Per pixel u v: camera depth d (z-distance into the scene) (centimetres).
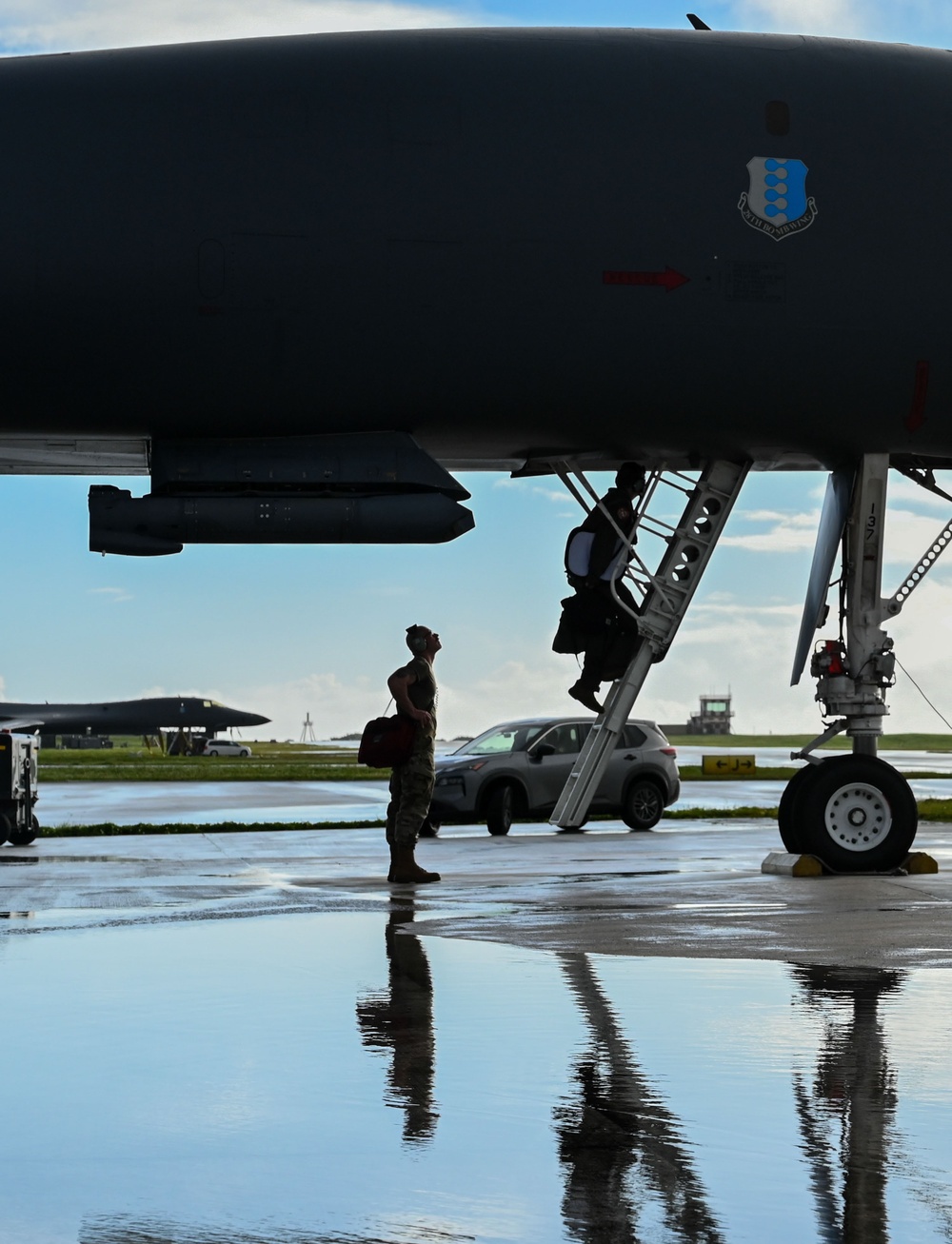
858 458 1241
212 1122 371
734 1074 421
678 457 1280
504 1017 510
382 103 1105
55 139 1066
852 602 1240
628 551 1307
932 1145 344
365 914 835
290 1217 294
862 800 1149
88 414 1126
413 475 1152
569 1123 367
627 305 1120
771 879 1101
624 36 1186
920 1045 459
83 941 713
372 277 1084
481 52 1145
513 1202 302
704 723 19525
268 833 1822
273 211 1075
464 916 823
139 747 17700
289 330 1085
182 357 1086
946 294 1169
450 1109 382
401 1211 297
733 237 1136
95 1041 473
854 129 1169
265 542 1150
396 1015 515
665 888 1008
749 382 1160
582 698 1359
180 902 906
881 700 1209
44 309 1058
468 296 1098
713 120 1146
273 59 1114
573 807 1362
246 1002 542
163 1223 291
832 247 1152
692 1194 307
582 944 695
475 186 1101
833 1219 289
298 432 1147
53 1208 302
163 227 1063
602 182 1119
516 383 1131
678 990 562
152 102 1084
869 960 638
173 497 1137
